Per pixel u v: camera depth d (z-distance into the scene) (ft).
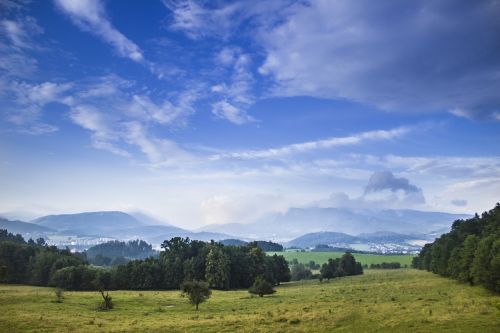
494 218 399.24
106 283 392.47
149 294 311.68
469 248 303.89
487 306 162.20
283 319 156.35
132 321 163.22
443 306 172.04
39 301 230.89
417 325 131.85
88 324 155.53
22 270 448.65
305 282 507.71
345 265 564.71
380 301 205.98
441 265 396.78
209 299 278.67
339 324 142.51
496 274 225.56
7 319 160.66
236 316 175.42
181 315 188.55
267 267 472.85
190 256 480.64
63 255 489.67
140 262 424.46
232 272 455.22
